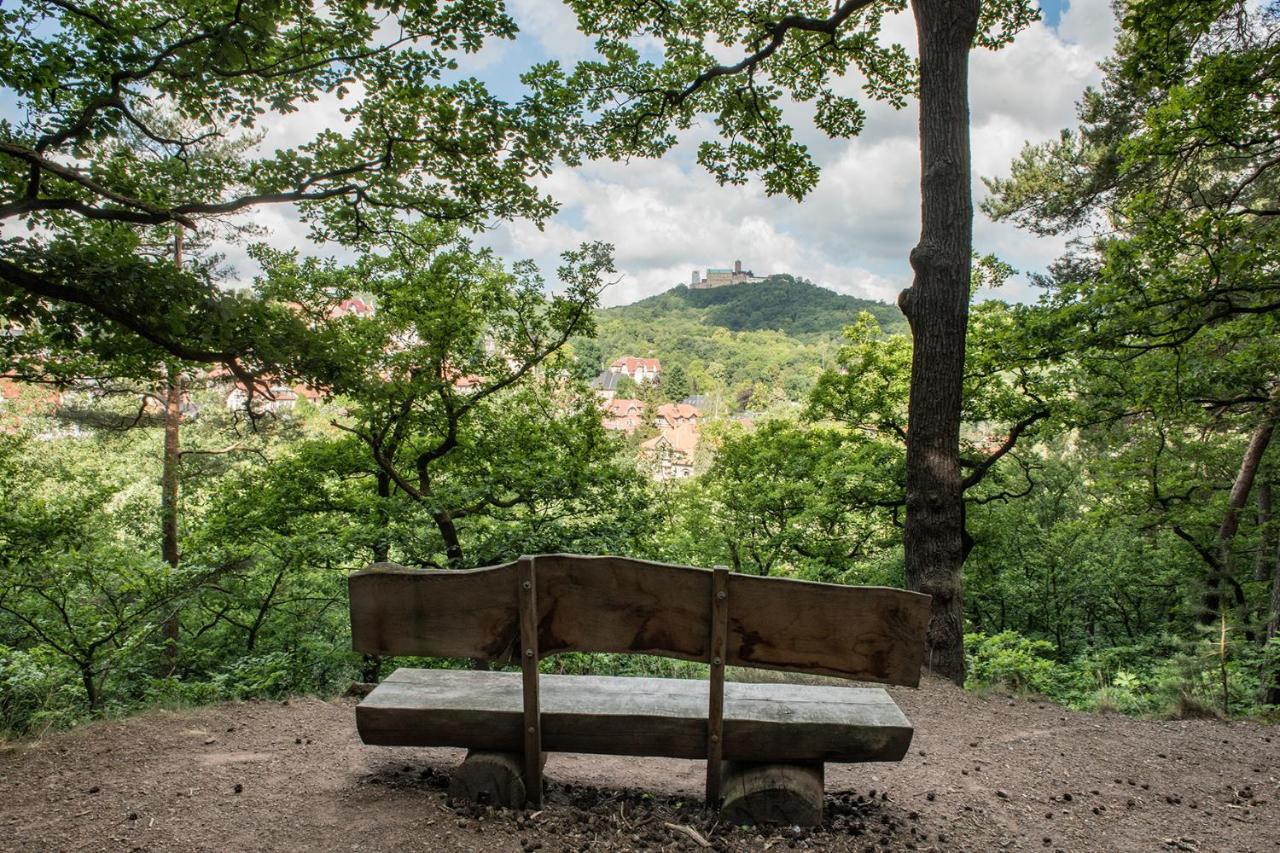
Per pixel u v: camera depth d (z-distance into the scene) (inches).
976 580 659.4
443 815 106.2
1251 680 283.4
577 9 430.6
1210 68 305.7
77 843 95.6
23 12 256.5
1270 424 413.7
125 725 150.2
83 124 265.6
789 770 108.6
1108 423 436.1
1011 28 405.4
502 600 106.1
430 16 296.7
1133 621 676.7
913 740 158.6
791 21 391.9
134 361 361.7
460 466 516.1
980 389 494.9
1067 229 614.2
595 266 514.6
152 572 286.4
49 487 682.8
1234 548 557.3
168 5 287.6
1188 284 331.0
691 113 463.5
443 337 477.7
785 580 101.8
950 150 278.7
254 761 128.6
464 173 345.7
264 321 288.2
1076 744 158.7
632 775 129.3
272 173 312.3
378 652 108.3
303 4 272.8
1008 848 104.1
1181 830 113.2
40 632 247.8
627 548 415.5
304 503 494.6
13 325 339.9
